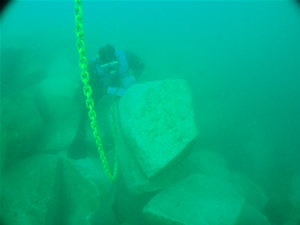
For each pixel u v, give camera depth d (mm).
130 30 12594
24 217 2590
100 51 3309
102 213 2871
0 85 5371
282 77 8445
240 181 3873
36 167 3059
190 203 2822
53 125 3869
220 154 4707
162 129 2910
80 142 3422
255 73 8672
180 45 10734
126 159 3201
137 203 3215
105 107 4246
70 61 6805
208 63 8680
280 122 6098
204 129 5180
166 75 6676
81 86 3832
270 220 3604
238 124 5605
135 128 2926
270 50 11344
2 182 2869
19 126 3145
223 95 6504
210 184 3188
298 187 3811
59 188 3068
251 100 6809
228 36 13602
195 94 6156
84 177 2957
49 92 4039
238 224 2670
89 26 12805
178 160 3031
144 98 3125
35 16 15492
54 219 2838
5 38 8930
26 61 6492
